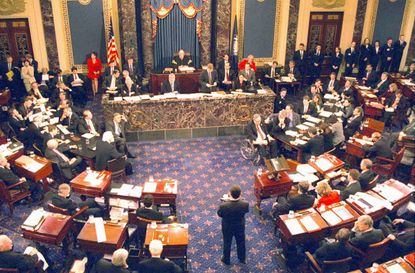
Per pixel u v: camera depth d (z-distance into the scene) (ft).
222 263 22.15
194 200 27.25
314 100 35.19
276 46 47.19
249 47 46.60
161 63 45.01
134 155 32.78
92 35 43.65
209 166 31.35
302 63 46.93
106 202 24.17
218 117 35.83
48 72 42.24
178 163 31.71
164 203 23.61
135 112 34.24
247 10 44.96
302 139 29.84
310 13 47.01
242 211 20.63
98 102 43.06
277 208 22.94
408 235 19.65
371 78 43.70
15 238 23.52
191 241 23.62
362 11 47.60
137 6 43.14
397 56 48.75
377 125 31.48
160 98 34.32
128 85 36.76
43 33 42.55
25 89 42.73
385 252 20.54
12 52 43.32
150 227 20.34
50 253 22.45
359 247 19.19
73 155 29.63
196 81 41.81
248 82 38.93
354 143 28.96
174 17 43.24
